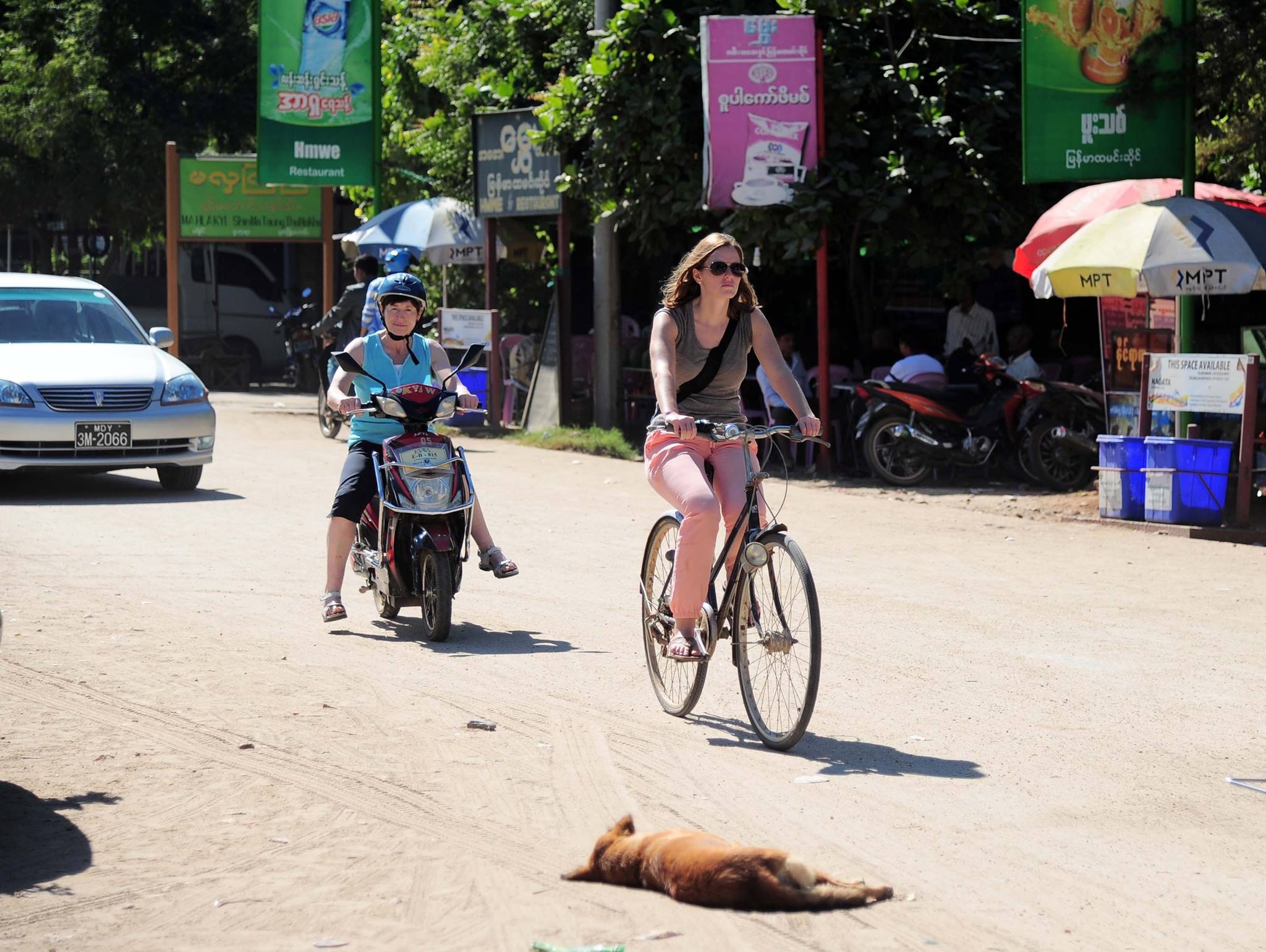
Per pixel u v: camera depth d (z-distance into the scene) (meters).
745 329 14.39
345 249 51.47
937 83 40.78
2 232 85.00
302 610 20.16
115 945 9.15
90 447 29.66
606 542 26.27
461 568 18.73
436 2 56.50
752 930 9.45
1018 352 37.56
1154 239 30.84
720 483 14.32
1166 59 31.59
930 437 35.47
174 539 25.34
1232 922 9.77
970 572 24.06
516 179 45.53
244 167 56.41
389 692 15.64
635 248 51.06
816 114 37.94
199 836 11.16
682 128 39.94
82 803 11.88
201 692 15.48
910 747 13.95
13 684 15.62
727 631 14.49
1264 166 35.75
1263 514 30.22
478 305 52.91
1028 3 31.88
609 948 9.05
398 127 56.75
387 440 19.00
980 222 39.25
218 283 69.00
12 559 23.05
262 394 62.94
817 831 11.48
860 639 18.86
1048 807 12.19
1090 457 34.91
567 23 47.22
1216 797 12.52
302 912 9.70
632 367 47.25
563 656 17.62
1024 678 16.86
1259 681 16.84
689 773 12.98
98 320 33.12
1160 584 23.12
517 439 43.91
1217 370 28.80
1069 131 32.06
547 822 11.59
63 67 74.12
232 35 77.56
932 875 10.55
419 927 9.45
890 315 48.25
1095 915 9.84
